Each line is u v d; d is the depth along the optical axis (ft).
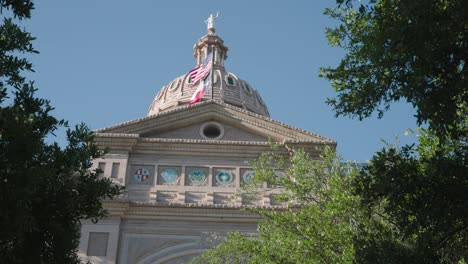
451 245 45.60
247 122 105.50
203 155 101.40
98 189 43.50
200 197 96.94
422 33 35.65
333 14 46.52
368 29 42.91
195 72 145.38
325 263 57.82
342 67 42.80
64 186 41.45
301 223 61.77
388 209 40.14
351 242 55.21
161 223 93.56
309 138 103.65
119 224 92.07
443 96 37.06
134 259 90.38
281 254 59.98
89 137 44.70
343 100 42.50
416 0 36.09
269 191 97.14
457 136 39.52
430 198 38.04
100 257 88.48
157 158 100.48
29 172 36.58
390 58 39.06
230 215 94.07
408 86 37.83
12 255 36.94
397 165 39.60
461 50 36.47
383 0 40.98
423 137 54.54
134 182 97.60
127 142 100.17
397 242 47.50
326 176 65.77
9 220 35.17
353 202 57.77
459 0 35.14
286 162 99.60
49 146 41.91
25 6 40.06
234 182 98.78
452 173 37.83
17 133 37.63
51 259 40.40
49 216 40.70
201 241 92.38
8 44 41.37
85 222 91.30
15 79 42.73
